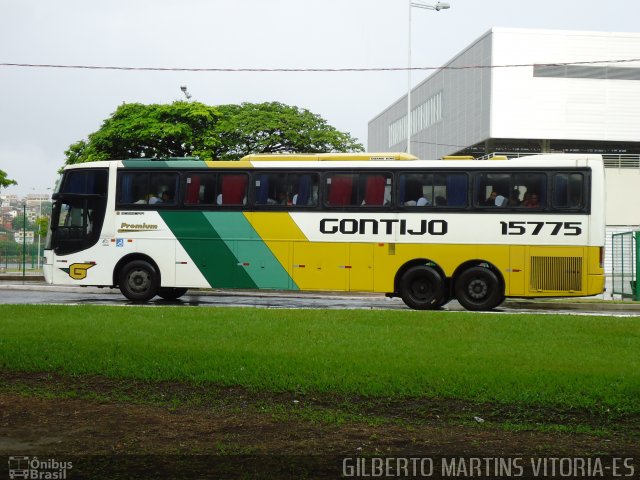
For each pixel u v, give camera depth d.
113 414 15.48
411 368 18.41
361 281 36.44
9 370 18.81
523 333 24.30
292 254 36.91
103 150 80.12
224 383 17.47
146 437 13.90
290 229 36.97
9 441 13.58
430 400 16.38
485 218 35.84
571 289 35.31
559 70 100.00
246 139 81.12
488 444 13.70
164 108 79.44
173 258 37.72
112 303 37.81
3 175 80.50
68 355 19.70
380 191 36.53
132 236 38.00
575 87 100.12
